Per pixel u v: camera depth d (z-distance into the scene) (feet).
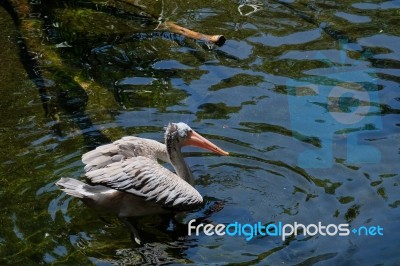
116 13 37.40
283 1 38.14
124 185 23.50
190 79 31.68
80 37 35.24
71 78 31.96
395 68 32.14
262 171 25.84
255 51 33.71
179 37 35.04
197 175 25.82
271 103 29.78
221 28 35.78
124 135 27.89
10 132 28.19
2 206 24.07
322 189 24.85
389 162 26.27
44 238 22.76
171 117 28.96
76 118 29.07
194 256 22.13
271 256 21.97
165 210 24.31
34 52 34.01
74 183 23.72
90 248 22.45
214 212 24.07
